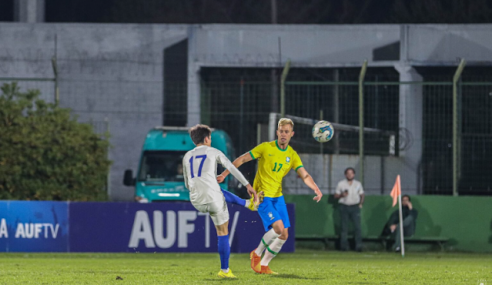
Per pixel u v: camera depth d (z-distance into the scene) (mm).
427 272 31234
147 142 60438
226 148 57344
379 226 56469
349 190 55125
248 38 79125
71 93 77938
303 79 79938
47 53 78750
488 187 63938
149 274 29109
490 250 55469
